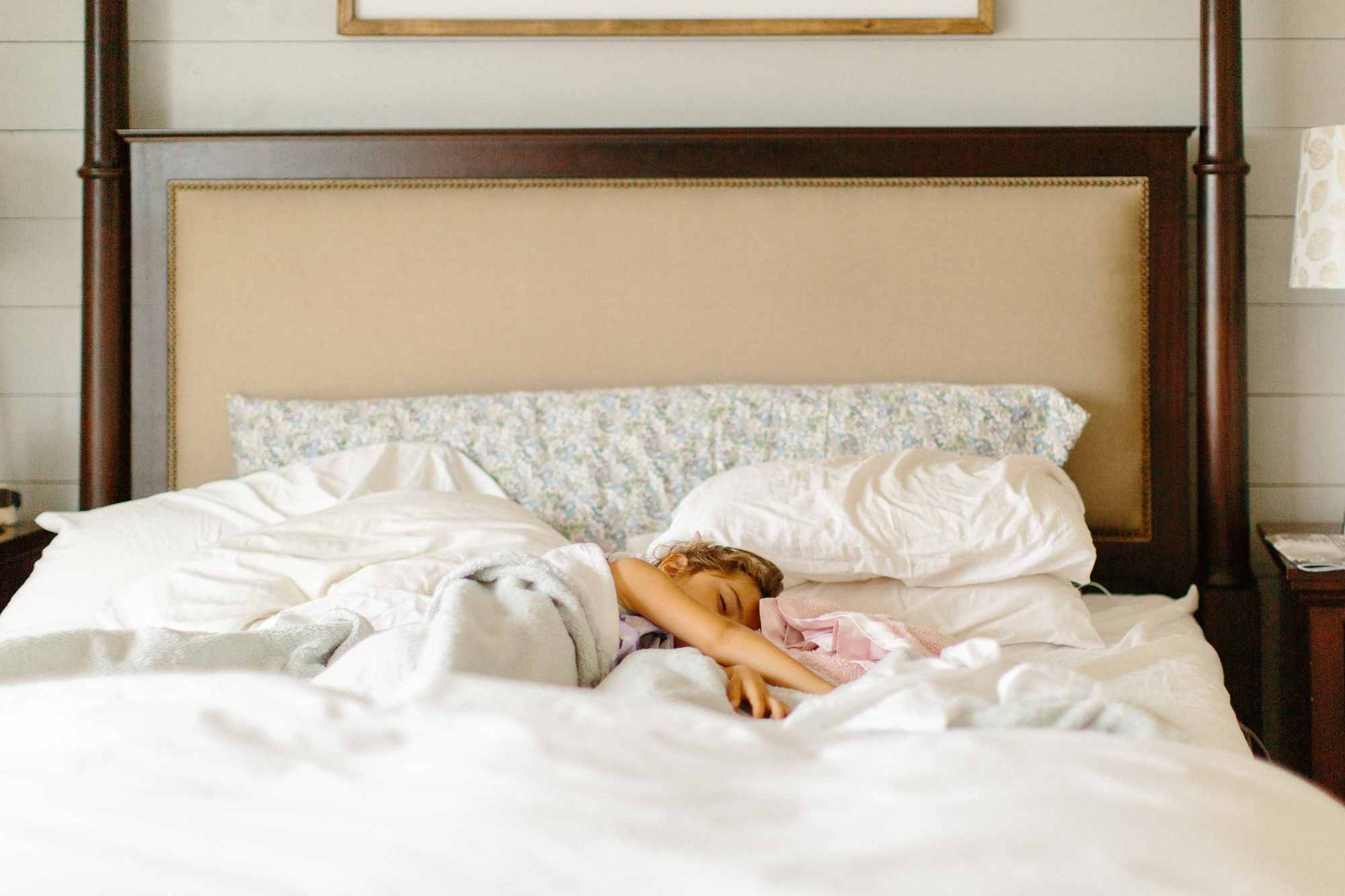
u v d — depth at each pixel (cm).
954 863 52
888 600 160
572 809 57
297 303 211
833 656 132
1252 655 199
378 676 97
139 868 54
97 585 161
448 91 222
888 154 208
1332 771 173
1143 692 126
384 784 61
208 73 221
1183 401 207
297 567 151
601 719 70
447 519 167
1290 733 196
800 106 220
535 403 204
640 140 210
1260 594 203
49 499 225
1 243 223
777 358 211
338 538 160
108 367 210
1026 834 55
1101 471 207
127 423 213
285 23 221
